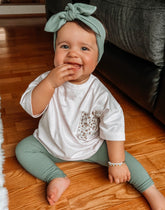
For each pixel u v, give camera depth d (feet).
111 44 4.06
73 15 2.03
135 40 3.10
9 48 6.64
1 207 2.20
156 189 2.34
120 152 2.33
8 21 9.98
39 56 6.09
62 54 2.10
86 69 2.14
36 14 11.28
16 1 11.46
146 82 3.24
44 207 2.25
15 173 2.60
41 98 2.22
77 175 2.62
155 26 2.75
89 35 2.06
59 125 2.39
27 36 7.88
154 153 2.95
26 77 4.91
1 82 4.67
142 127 3.42
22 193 2.38
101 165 2.77
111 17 3.45
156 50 2.88
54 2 6.24
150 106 3.34
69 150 2.44
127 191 2.45
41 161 2.47
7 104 3.94
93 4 3.96
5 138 3.14
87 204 2.30
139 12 2.92
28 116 3.65
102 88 2.41
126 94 3.91
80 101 2.35
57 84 2.16
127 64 3.62
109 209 2.26
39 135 2.57
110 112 2.33
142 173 2.38
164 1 2.69
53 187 2.26
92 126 2.44
